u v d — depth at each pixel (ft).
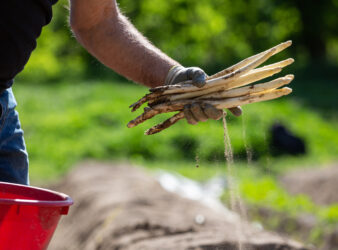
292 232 34.88
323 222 34.01
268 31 176.55
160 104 12.38
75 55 135.13
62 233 36.86
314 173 56.03
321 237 32.76
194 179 56.13
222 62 161.48
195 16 142.82
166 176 53.42
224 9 169.27
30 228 10.48
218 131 71.77
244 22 173.99
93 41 13.74
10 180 13.26
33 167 64.39
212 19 143.43
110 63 13.79
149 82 13.41
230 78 12.03
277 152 72.69
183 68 12.78
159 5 141.79
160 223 25.61
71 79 141.59
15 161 13.38
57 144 71.72
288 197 42.93
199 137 71.20
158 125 12.69
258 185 45.52
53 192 12.06
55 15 119.14
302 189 51.98
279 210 36.99
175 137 72.13
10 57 11.57
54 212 10.87
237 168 61.87
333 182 49.70
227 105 12.07
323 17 191.01
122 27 13.74
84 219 35.22
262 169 63.41
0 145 13.01
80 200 40.73
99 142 71.87
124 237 25.04
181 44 141.90
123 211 29.63
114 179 45.34
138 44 13.57
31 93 112.98
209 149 67.92
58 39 120.67
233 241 21.12
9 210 10.14
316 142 80.18
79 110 89.04
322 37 202.80
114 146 71.10
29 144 71.87
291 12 188.75
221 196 42.37
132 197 33.37
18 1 11.43
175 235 24.07
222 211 32.04
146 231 25.09
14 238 10.36
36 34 11.93
